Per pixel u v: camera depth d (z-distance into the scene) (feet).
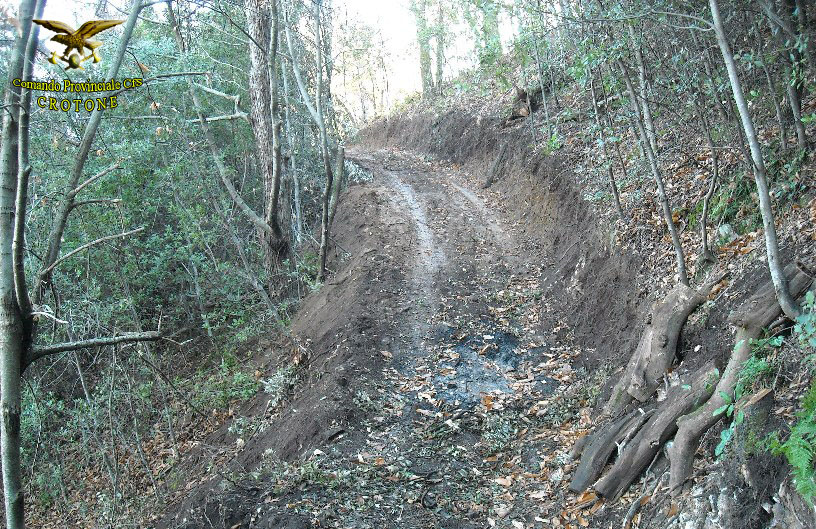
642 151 33.04
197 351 42.93
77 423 31.73
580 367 30.01
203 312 41.45
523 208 50.72
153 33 44.93
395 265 42.83
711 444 16.97
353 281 40.57
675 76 29.48
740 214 25.02
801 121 23.18
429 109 86.84
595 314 31.96
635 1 22.85
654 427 19.02
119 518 26.73
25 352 11.03
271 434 27.50
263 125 43.11
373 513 19.60
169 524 22.71
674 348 22.06
